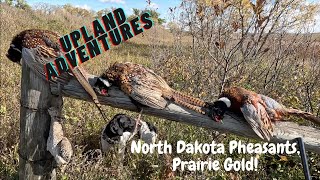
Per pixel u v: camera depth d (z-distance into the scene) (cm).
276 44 293
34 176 159
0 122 221
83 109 260
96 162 199
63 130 157
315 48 314
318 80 304
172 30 364
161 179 192
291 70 314
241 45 250
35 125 152
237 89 144
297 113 144
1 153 205
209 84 276
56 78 145
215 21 263
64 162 151
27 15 918
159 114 145
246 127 143
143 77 141
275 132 142
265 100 143
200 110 143
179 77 357
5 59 400
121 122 206
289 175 201
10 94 278
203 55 293
